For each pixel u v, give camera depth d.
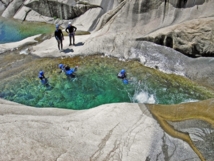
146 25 15.12
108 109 8.34
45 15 21.89
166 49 13.75
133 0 15.28
